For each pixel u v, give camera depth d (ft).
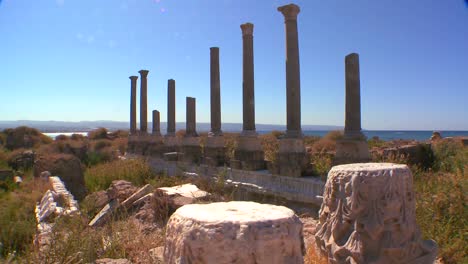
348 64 40.91
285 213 11.33
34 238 29.48
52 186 52.29
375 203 16.83
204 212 11.35
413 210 17.58
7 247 31.71
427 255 17.34
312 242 23.58
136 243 26.37
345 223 17.42
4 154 95.30
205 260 10.33
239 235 10.23
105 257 24.36
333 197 18.20
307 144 92.02
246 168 50.55
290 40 48.19
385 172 17.07
